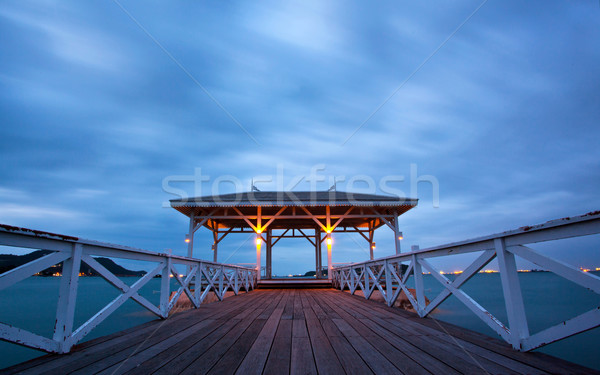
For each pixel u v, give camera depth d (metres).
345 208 12.11
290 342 2.33
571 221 1.47
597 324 1.41
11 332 1.63
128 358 1.89
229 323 3.27
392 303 4.70
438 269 3.15
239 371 1.62
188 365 1.73
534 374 1.50
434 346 2.14
